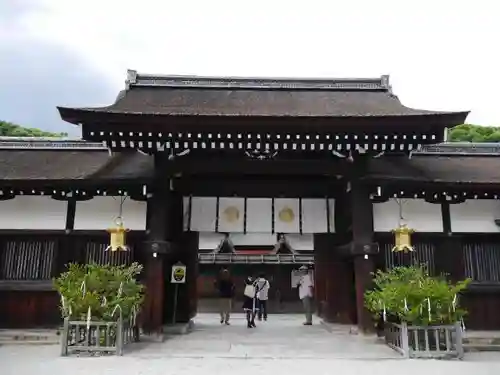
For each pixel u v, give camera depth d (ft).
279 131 39.55
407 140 40.91
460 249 44.83
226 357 31.81
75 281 34.45
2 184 41.91
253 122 38.68
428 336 32.81
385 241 44.62
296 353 33.42
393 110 45.57
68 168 47.44
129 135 39.70
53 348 35.91
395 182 41.50
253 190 45.52
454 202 45.27
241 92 53.01
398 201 45.14
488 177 45.70
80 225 44.14
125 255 43.98
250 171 42.93
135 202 44.62
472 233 44.78
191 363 29.76
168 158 42.24
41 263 43.96
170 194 42.96
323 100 50.65
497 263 44.70
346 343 37.96
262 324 58.39
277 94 52.70
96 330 32.81
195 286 56.13
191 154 43.06
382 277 38.42
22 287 42.88
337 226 45.29
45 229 44.09
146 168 44.88
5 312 43.11
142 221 44.16
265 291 66.23
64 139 53.72
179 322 48.16
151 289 39.86
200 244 102.53
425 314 32.50
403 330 32.53
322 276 55.67
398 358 31.65
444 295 32.86
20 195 44.55
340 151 42.57
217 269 98.12
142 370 27.61
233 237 104.53
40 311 43.27
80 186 42.29
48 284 42.96
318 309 62.28
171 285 47.32
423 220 44.86
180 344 37.35
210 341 39.06
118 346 32.40
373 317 39.68
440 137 40.37
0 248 44.01
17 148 52.90
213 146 41.24
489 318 43.42
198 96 50.88
